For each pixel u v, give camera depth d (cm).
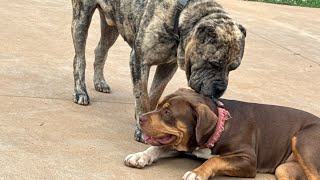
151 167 266
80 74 337
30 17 546
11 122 293
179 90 269
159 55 291
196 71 274
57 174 248
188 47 275
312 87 427
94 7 336
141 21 293
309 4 970
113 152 276
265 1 928
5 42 440
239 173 258
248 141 263
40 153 264
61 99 337
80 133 292
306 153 257
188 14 281
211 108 261
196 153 266
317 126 268
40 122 298
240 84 411
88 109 329
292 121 273
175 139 256
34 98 332
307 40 609
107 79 390
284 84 425
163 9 286
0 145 266
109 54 450
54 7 621
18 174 244
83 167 257
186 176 247
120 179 251
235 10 762
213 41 269
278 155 270
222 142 260
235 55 272
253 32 612
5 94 331
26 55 415
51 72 385
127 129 306
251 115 270
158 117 253
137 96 296
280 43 572
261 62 482
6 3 603
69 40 475
